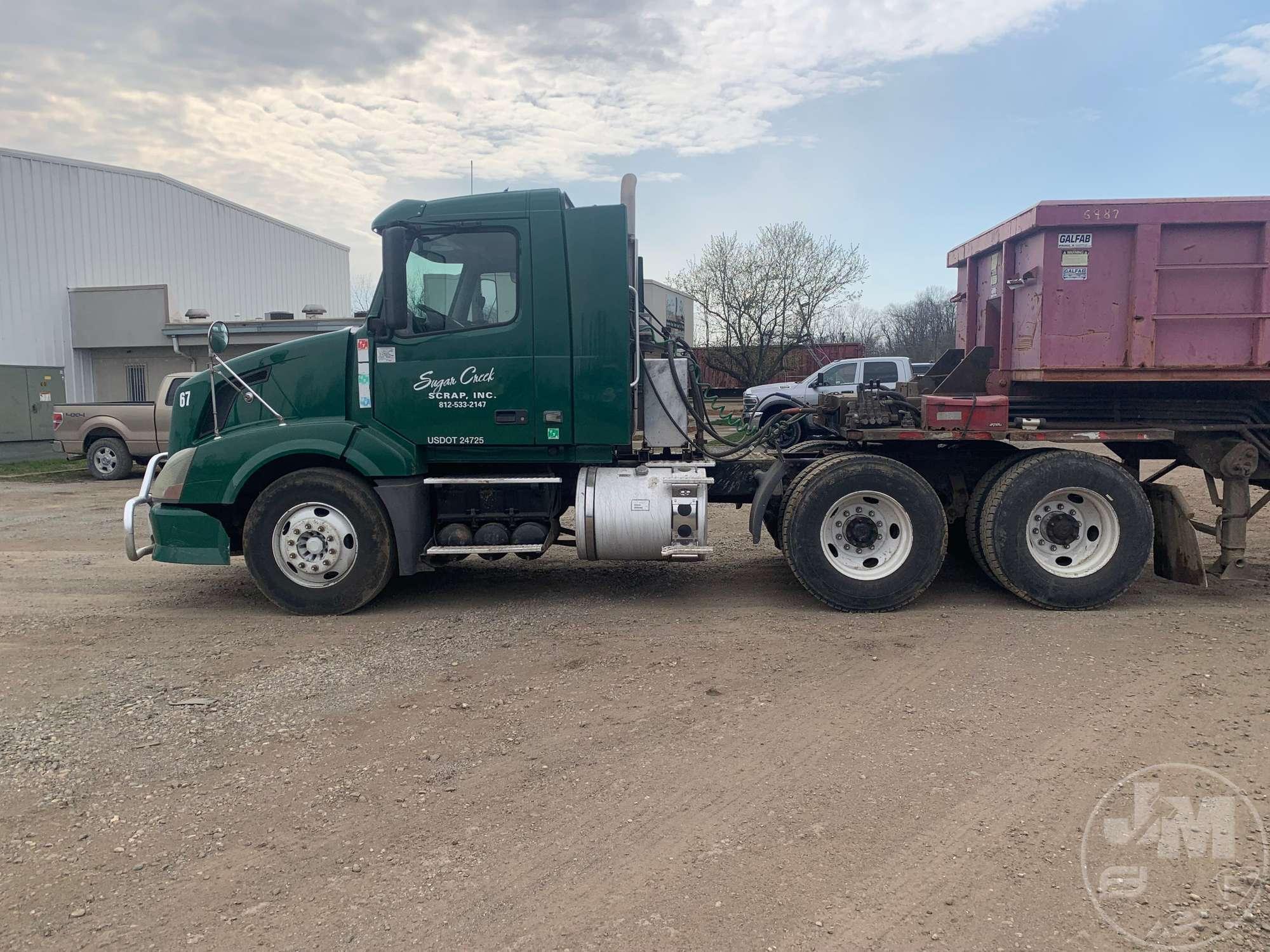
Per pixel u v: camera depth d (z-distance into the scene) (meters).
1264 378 5.80
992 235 6.77
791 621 5.92
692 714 4.28
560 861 3.00
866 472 6.04
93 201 24.89
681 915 2.68
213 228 29.44
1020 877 2.85
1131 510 6.00
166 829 3.24
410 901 2.77
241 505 6.53
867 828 3.18
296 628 5.90
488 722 4.20
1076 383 6.28
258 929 2.64
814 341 35.84
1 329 22.59
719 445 6.87
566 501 6.67
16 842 3.15
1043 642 5.34
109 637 5.73
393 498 6.08
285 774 3.68
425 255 6.07
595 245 5.98
